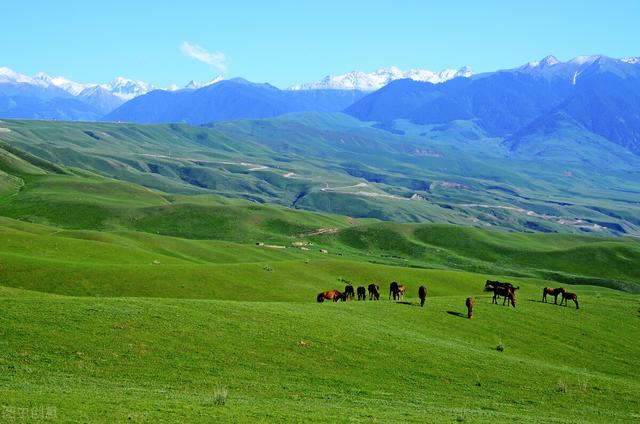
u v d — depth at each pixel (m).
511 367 43.25
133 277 72.88
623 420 34.50
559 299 76.56
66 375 32.50
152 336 39.16
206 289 74.06
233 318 44.66
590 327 59.81
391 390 36.22
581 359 50.59
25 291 55.94
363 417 28.66
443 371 40.50
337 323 47.53
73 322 39.62
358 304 57.50
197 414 26.70
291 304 53.34
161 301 47.09
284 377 36.19
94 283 69.44
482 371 41.50
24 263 71.50
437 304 61.28
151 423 24.98
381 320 51.66
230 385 33.84
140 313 42.78
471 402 35.44
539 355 49.97
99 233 128.75
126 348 36.94
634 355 53.06
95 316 41.09
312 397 33.16
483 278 107.94
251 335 41.81
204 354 37.75
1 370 32.22
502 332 54.38
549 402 36.97
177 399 29.41
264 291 77.81
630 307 70.69
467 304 57.00
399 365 40.50
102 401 27.66
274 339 41.69
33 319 39.38
